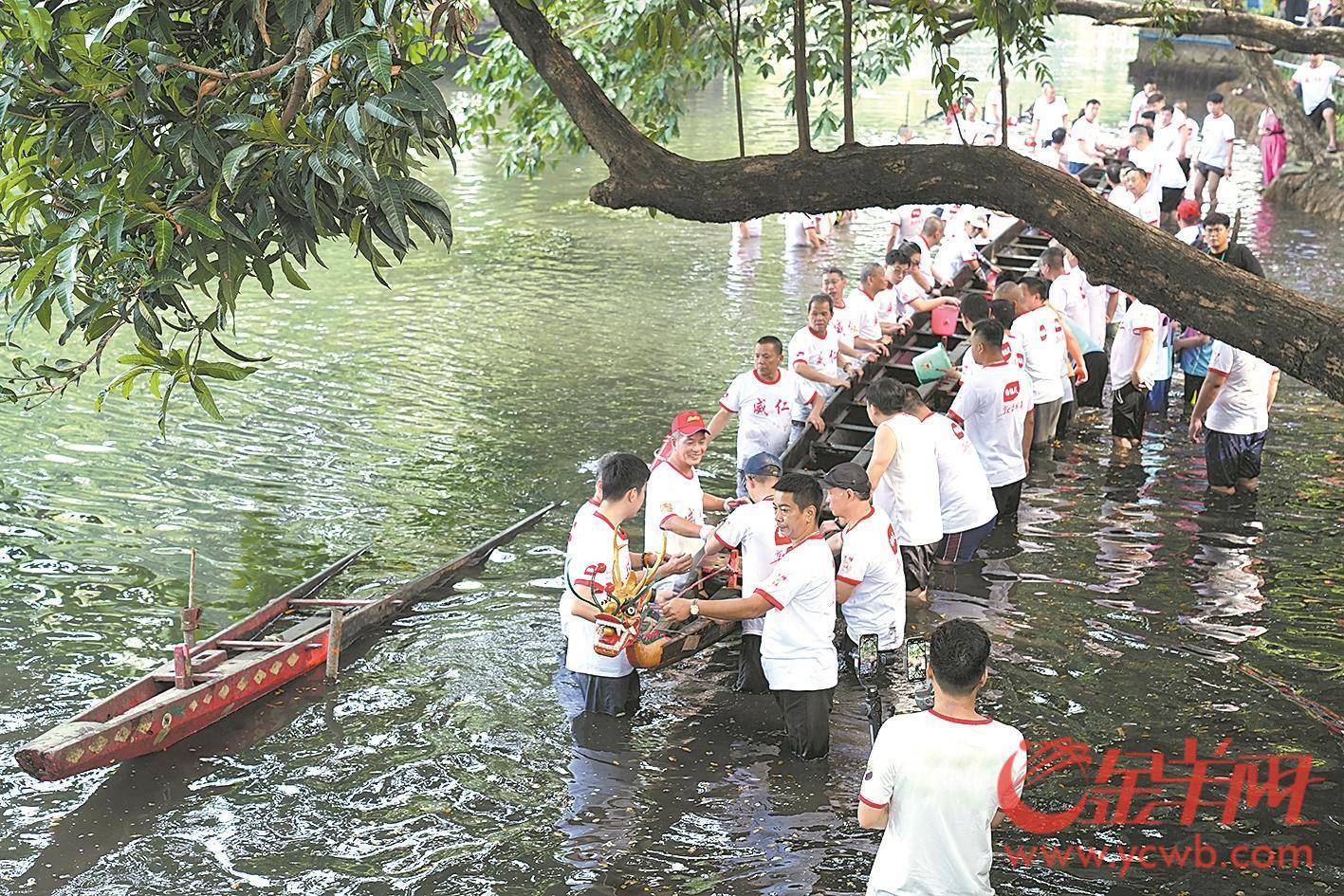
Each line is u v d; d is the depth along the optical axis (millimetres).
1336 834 6320
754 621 7695
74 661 8039
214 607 8828
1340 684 7738
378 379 14062
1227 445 10688
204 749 7117
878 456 8727
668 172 5453
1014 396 9961
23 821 6445
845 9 5438
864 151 5371
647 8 9641
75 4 3961
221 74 3998
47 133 4090
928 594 8992
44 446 11859
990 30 7152
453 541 9969
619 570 7176
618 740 7262
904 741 4484
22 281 3971
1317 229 21000
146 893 5922
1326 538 9883
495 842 6324
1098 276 5344
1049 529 10117
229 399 13297
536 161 13164
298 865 6145
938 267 15523
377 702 7652
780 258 20047
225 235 4074
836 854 6211
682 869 6113
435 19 4680
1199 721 7371
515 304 17312
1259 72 23203
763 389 10227
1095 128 22594
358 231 4098
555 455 11844
